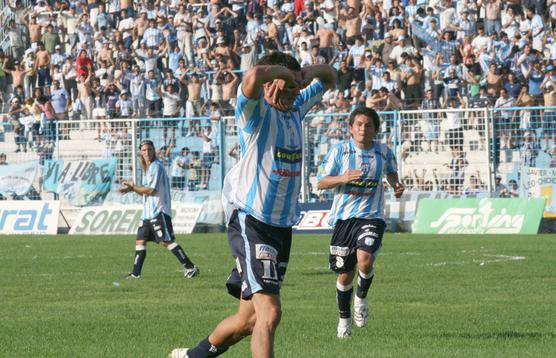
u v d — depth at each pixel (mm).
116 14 71500
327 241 46438
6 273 32875
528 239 45625
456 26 61094
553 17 60562
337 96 58938
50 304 24391
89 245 46344
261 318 12648
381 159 20156
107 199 57812
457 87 57906
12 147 61719
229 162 56250
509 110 52250
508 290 26281
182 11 67750
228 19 67250
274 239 13203
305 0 65875
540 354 16469
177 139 57250
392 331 19391
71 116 66250
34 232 57250
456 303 23688
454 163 53125
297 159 13336
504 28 60344
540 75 56312
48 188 59125
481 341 17969
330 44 62625
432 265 33719
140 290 27469
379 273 31203
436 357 16219
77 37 71688
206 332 19422
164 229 30922
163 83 65250
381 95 57031
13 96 68125
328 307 23125
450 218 51688
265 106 12977
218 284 28938
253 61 64188
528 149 52062
